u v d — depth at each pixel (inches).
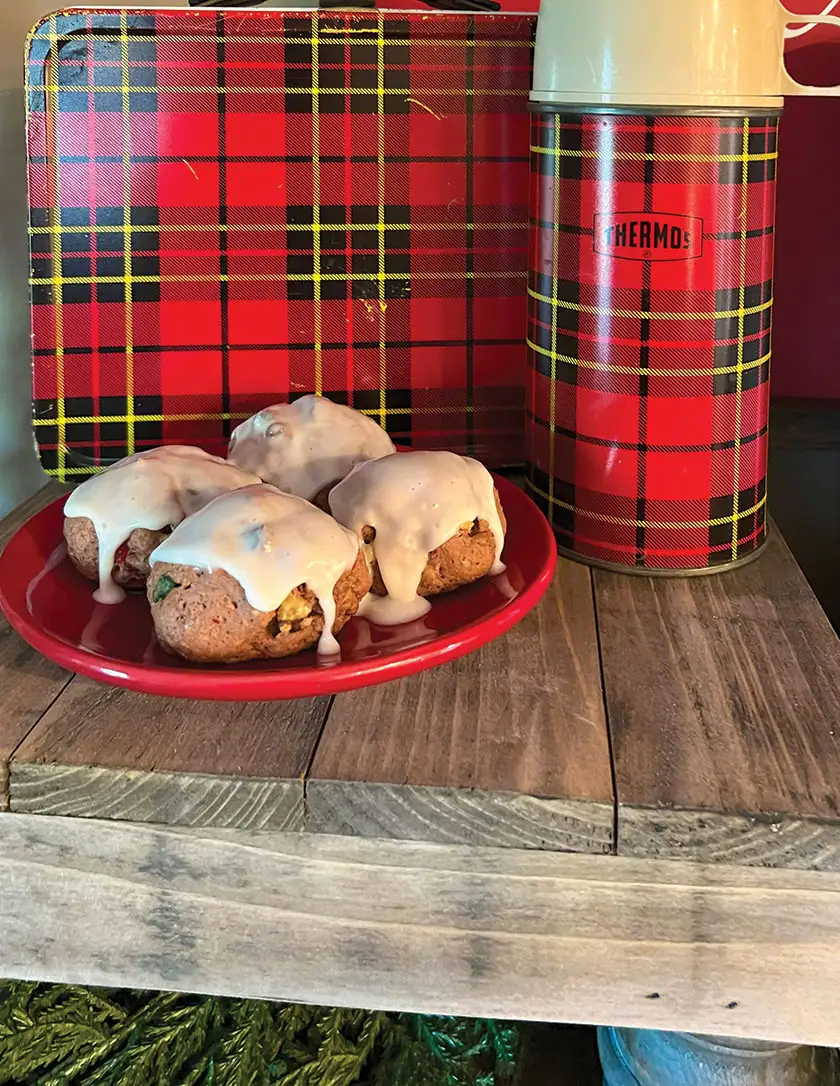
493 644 21.0
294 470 22.8
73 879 18.2
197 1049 26.5
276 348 27.8
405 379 28.2
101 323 27.4
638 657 20.6
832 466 32.1
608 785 17.0
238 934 18.2
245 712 19.0
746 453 23.5
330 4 27.6
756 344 23.0
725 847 16.7
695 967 17.4
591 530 24.0
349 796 17.1
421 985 18.1
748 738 18.2
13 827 18.0
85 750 17.9
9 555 22.3
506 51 26.7
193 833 17.7
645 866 17.0
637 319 22.2
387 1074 27.2
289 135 26.9
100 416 27.8
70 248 27.1
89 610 21.0
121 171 26.9
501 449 28.6
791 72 29.8
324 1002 18.4
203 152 26.9
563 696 19.3
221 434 28.1
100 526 21.0
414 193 27.3
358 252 27.5
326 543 18.8
